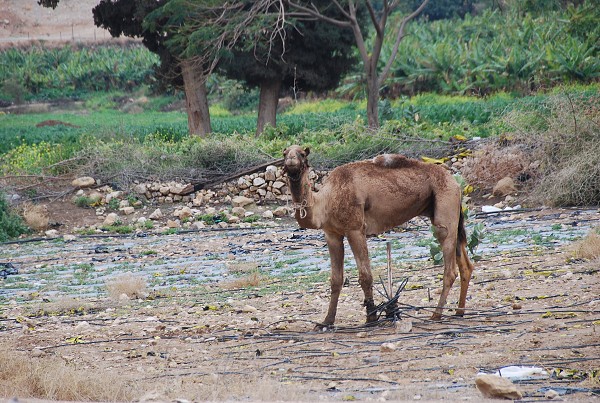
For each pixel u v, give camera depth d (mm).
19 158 77125
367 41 162125
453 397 17906
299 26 93938
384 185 26047
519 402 17281
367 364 21797
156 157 70375
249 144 71125
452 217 26328
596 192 55094
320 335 25828
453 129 73062
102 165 70500
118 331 29109
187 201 66812
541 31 147000
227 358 23828
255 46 86812
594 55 140625
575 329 23438
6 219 61500
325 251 46750
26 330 29906
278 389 19469
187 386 20359
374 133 72125
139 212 65688
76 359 24938
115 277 42312
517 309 26969
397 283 34625
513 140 63969
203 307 32812
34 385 21109
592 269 32406
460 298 27125
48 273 45500
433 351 22594
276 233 55312
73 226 63719
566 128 59750
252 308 31391
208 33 83938
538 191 57219
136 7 93125
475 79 149500
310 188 25219
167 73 98312
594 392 17859
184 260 47031
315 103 163000
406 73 154375
